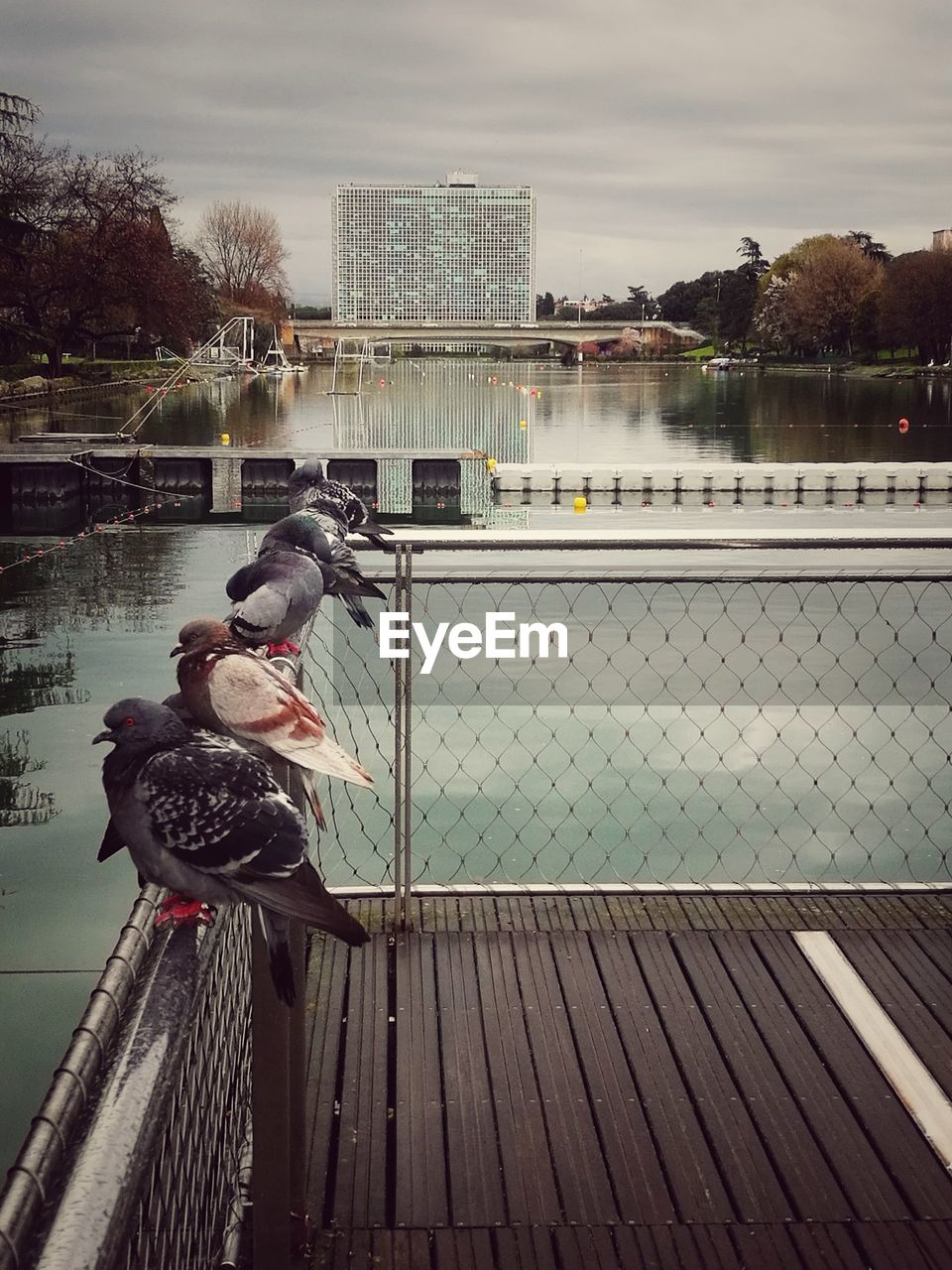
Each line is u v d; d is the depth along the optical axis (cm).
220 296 13562
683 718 1255
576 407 8325
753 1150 418
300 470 713
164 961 212
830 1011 503
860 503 3712
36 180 6875
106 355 11419
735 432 6253
